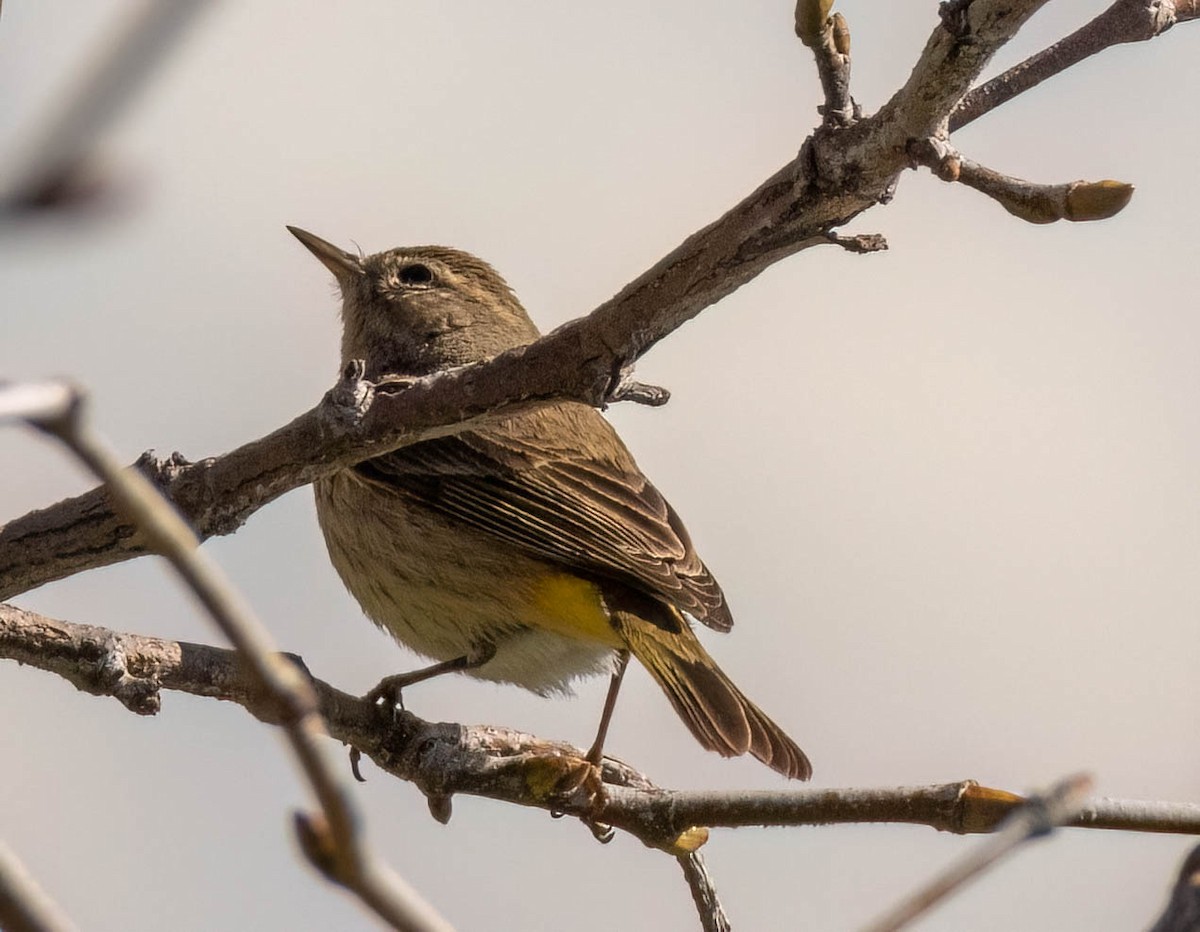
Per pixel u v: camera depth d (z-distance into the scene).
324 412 8.07
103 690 8.48
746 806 8.47
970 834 7.11
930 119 6.59
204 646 8.75
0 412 2.49
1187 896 3.47
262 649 2.76
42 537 8.27
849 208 7.09
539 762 9.24
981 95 7.94
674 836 8.69
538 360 7.84
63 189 2.21
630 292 7.58
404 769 9.55
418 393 8.01
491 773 9.41
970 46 6.30
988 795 7.09
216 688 8.71
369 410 8.07
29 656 8.42
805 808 7.96
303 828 2.73
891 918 3.46
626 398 7.91
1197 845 3.59
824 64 6.80
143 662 8.57
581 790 9.07
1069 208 6.37
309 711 2.74
